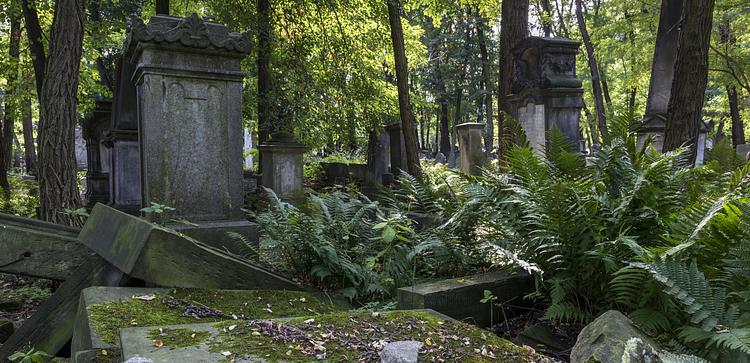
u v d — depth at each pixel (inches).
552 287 150.3
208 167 211.0
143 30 195.2
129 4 797.9
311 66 627.2
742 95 835.4
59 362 134.7
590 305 145.9
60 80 289.0
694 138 279.7
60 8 288.8
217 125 212.7
